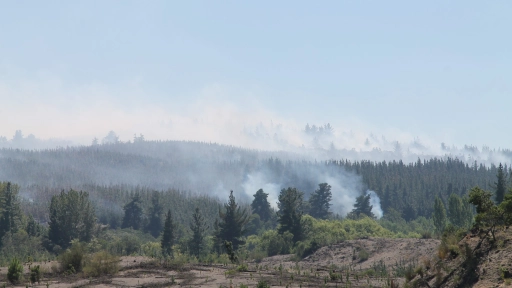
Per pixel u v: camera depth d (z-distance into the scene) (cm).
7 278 3412
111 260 3784
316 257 5544
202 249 8169
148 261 4306
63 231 8844
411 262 4347
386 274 3728
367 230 8812
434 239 5128
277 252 6831
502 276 1933
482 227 2400
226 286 3048
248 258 6369
